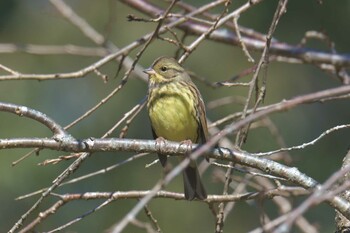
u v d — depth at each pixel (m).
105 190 15.50
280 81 16.12
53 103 16.39
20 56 16.36
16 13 17.02
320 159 15.76
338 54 11.28
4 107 7.66
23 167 14.91
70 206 15.29
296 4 15.95
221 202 8.05
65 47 11.72
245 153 7.73
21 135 15.18
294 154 15.58
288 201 11.05
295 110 16.03
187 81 9.53
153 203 15.23
